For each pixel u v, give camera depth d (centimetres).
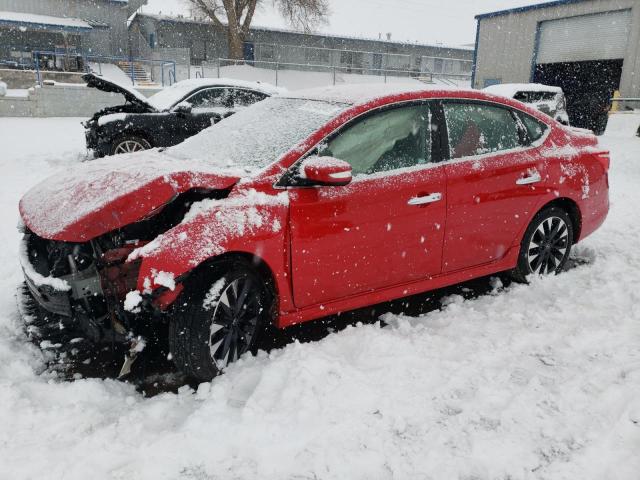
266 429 234
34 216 282
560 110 1363
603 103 2306
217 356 279
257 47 3591
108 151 878
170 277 249
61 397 263
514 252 387
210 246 259
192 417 242
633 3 2041
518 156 375
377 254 317
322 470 213
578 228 425
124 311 261
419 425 238
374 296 327
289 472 213
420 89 344
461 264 360
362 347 305
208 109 944
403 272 333
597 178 422
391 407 249
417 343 308
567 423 237
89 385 269
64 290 256
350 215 300
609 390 255
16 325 334
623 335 312
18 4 3120
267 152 306
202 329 263
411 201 319
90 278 262
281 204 282
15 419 241
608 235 526
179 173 270
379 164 317
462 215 345
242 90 984
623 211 622
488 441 227
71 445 228
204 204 270
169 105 915
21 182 749
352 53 3841
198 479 211
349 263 308
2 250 470
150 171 286
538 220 394
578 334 314
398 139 326
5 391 258
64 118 1934
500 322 339
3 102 1914
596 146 432
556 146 401
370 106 318
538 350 300
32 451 221
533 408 246
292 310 299
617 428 230
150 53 3441
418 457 220
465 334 323
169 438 229
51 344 275
